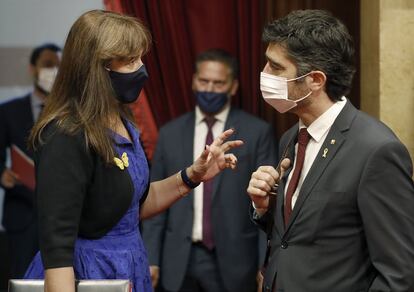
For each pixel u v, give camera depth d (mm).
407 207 2473
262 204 2838
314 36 2609
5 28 5312
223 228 4207
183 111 4613
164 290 4262
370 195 2471
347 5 4465
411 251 2453
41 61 5266
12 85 5289
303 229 2588
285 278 2600
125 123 2740
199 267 4230
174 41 4559
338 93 2652
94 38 2539
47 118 2539
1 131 5223
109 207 2580
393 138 2539
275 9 4520
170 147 4309
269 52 2680
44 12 5324
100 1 5363
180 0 4559
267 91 2682
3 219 5184
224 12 4586
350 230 2535
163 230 4320
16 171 5191
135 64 2607
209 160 2891
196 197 4262
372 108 3850
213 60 4281
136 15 4488
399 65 3734
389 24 3717
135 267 2680
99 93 2529
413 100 3738
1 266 5555
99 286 2459
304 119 2705
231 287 4184
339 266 2537
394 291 2404
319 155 2619
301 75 2629
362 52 3973
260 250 4188
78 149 2482
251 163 4234
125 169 2604
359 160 2523
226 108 4363
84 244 2609
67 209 2453
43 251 2443
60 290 2410
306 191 2600
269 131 4309
